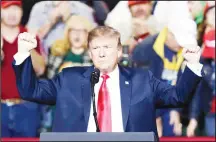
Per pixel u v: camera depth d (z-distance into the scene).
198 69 9.69
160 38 18.39
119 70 10.20
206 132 18.23
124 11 18.53
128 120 9.80
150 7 18.52
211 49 18.20
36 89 10.08
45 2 18.50
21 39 9.75
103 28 10.02
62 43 18.52
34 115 18.14
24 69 9.82
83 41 18.53
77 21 18.55
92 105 9.80
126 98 9.91
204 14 18.38
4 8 18.20
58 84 10.24
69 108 9.91
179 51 18.28
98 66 9.92
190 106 18.14
